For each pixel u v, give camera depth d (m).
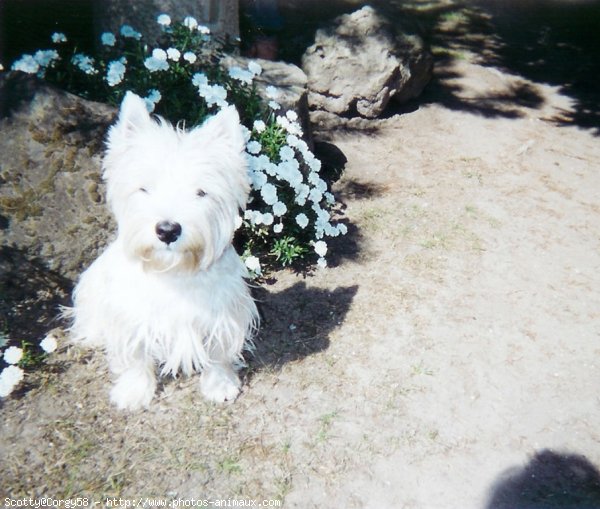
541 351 0.91
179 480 0.68
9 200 0.81
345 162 1.40
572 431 0.78
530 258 1.12
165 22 1.02
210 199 0.62
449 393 0.82
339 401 0.80
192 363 0.78
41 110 0.82
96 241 0.88
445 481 0.71
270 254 1.02
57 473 0.68
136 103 0.63
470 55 2.19
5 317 0.83
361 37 1.56
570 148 1.58
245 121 1.03
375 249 1.11
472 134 1.60
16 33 1.47
